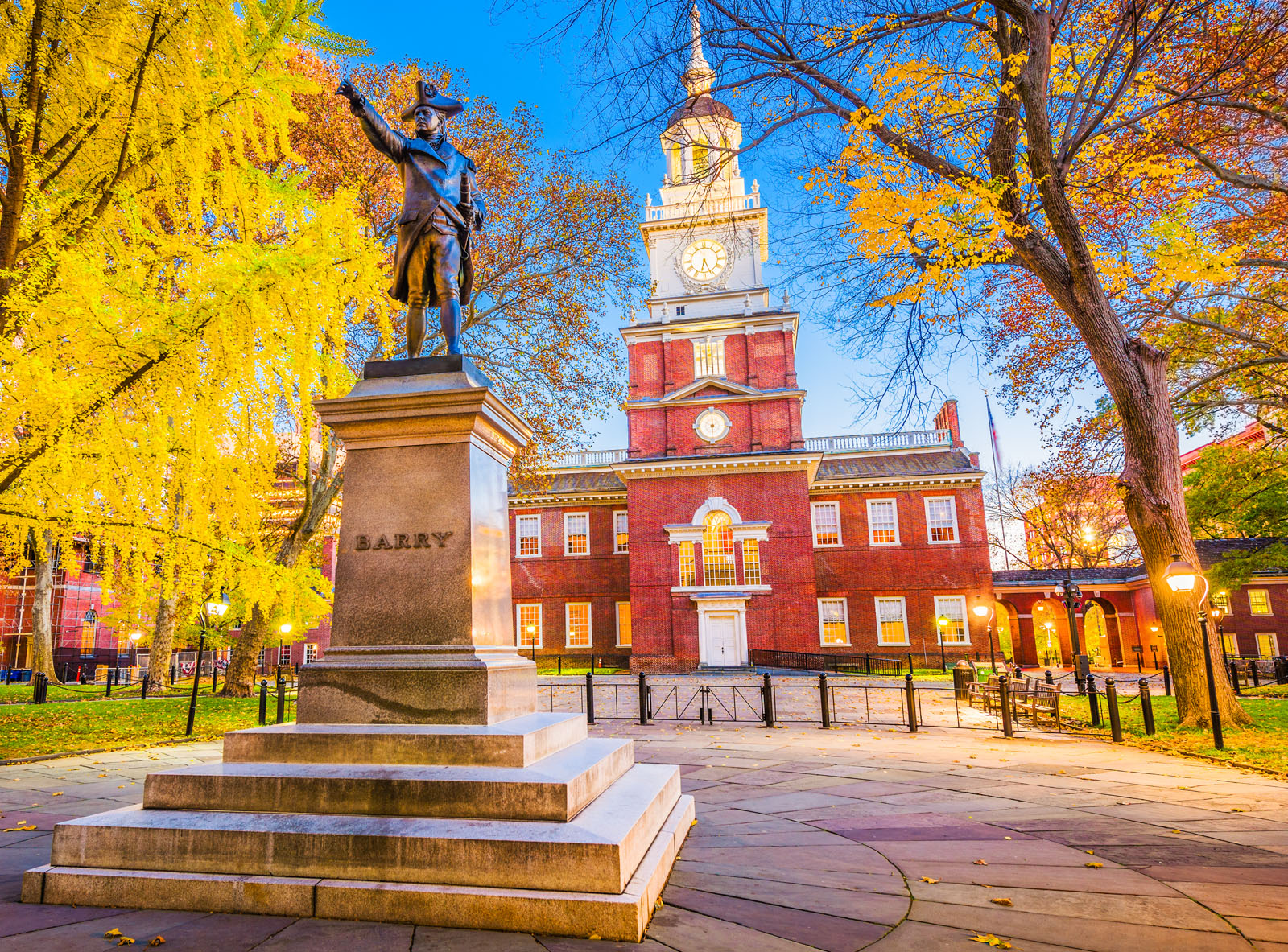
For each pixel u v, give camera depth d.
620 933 3.06
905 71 10.38
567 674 32.84
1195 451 31.95
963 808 6.07
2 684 27.88
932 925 3.31
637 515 35.38
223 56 8.16
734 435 35.69
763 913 3.45
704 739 11.21
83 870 3.57
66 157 8.39
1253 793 6.81
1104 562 48.69
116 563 8.59
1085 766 8.46
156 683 22.89
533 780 3.63
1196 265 12.92
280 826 3.54
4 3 7.32
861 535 37.41
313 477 18.69
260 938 3.02
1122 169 12.96
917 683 25.33
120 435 7.21
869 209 11.20
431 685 4.31
